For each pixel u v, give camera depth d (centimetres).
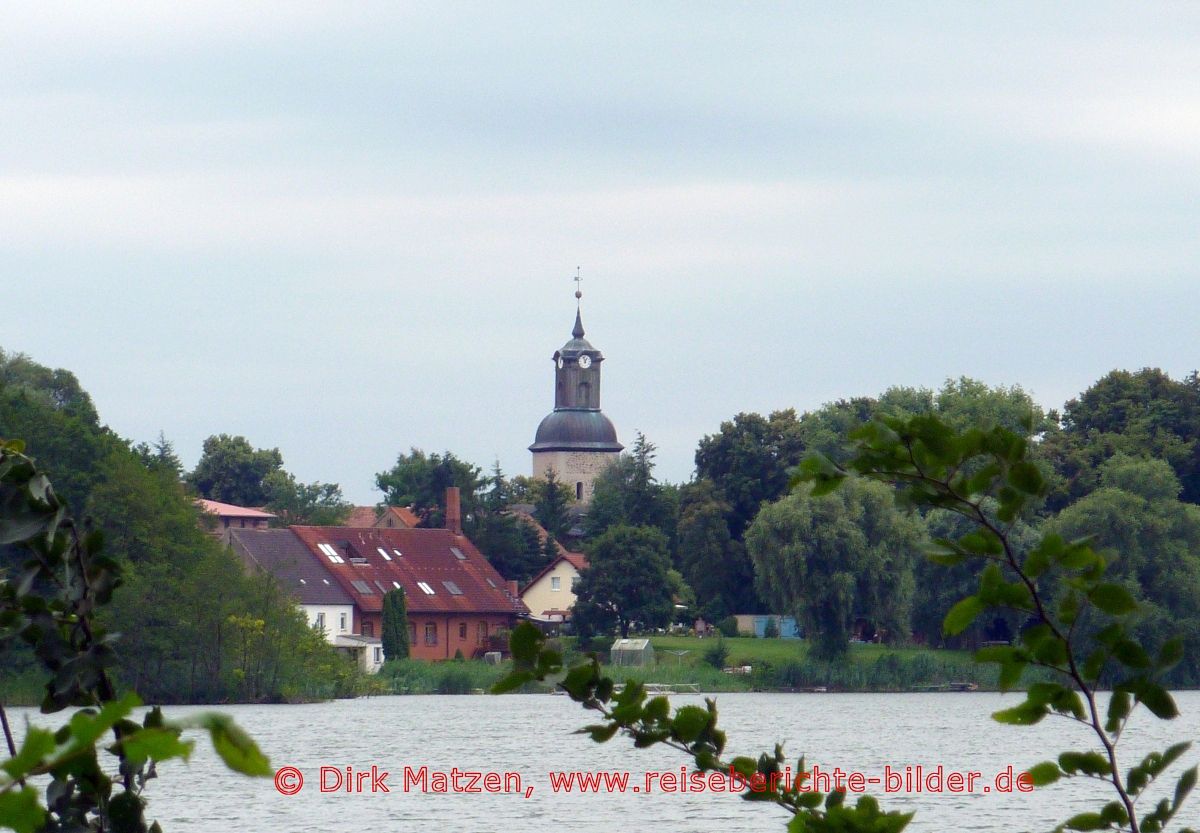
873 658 12812
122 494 9594
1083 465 14688
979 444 693
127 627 9325
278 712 9494
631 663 13475
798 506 12375
